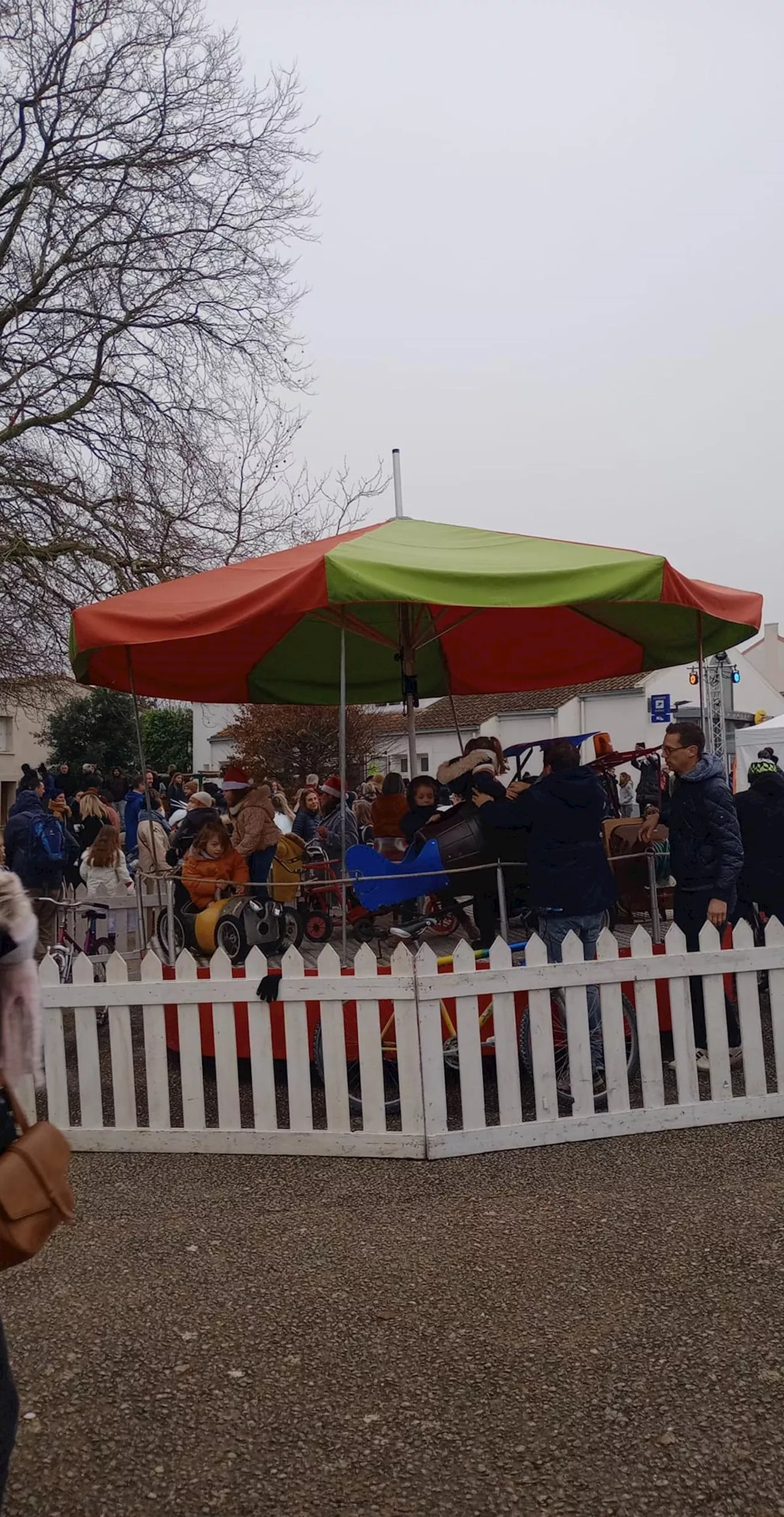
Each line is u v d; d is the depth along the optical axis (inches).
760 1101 222.8
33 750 1903.3
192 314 677.9
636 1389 125.9
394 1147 207.6
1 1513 104.1
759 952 223.5
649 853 296.2
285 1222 178.4
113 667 378.0
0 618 671.1
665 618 366.6
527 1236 169.0
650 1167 197.9
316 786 550.0
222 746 2048.5
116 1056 216.8
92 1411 124.2
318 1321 144.3
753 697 2206.0
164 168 656.4
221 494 676.1
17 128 647.1
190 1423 121.6
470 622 400.8
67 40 628.7
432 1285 153.8
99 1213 185.0
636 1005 226.4
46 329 659.4
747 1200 179.8
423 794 320.8
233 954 288.7
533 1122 212.1
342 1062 209.9
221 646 377.4
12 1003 102.9
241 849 315.9
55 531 655.1
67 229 654.5
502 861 284.7
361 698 473.7
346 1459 115.0
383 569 249.9
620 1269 156.3
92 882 405.1
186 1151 214.1
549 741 254.2
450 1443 117.1
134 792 556.1
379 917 362.0
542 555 280.5
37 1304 151.2
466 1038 209.5
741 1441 116.0
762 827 283.7
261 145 680.4
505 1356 134.0
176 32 644.7
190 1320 145.3
